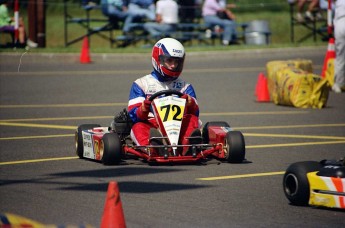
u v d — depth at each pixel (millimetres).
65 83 74812
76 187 34500
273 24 118062
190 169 38438
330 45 73375
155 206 30844
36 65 88438
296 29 116625
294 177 30172
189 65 89188
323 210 30094
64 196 32719
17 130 51531
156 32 100000
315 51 100750
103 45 107875
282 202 31547
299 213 29641
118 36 104062
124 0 100812
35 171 38469
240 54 97188
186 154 39406
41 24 99750
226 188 34250
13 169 39031
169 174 37219
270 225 28016
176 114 39531
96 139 40281
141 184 35031
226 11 104688
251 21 109312
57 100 65062
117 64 89750
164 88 41781
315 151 44062
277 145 46031
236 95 68750
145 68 86062
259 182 35625
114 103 63531
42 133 50438
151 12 101125
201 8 107312
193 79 78312
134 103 41156
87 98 66125
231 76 80438
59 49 96500
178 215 29422
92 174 37406
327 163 30422
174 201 31750
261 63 90438
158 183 35219
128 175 37031
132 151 39188
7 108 61062
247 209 30391
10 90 70500
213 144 39781
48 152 43969
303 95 62188
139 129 40156
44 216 29375
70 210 30266
